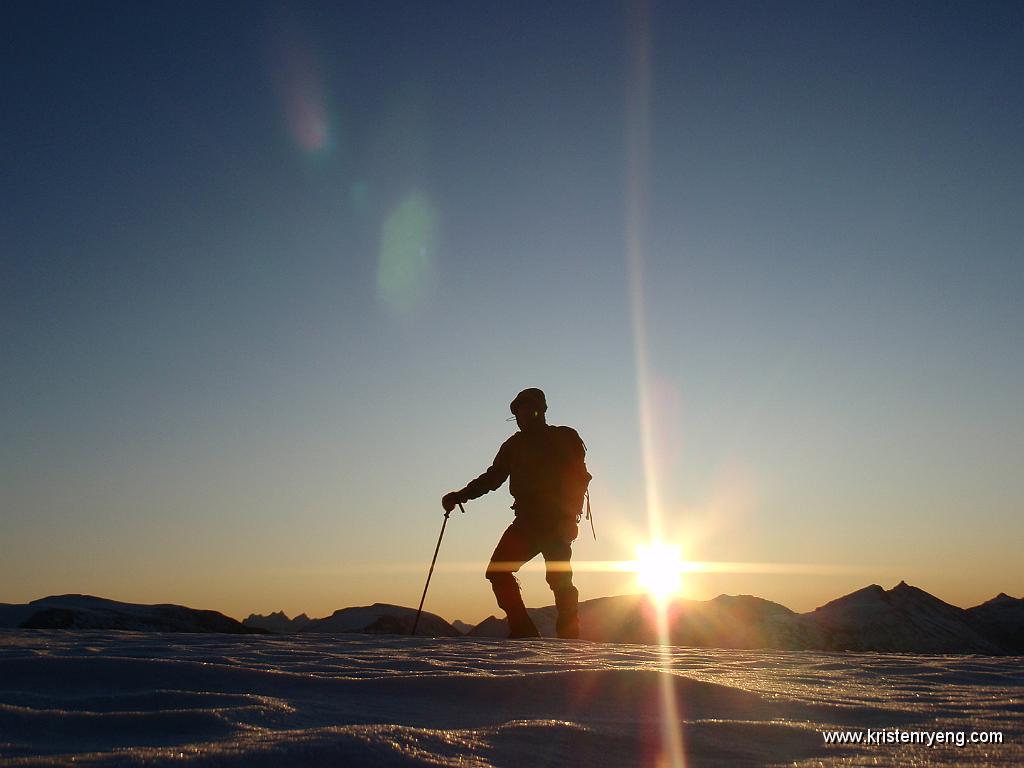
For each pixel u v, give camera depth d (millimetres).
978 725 2436
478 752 1943
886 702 2852
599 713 2559
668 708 2641
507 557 7410
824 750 2133
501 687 2805
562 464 7547
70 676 2824
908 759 2029
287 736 1903
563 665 3723
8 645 4395
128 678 2812
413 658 3932
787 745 2184
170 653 3949
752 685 3217
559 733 2166
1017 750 2139
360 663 3604
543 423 7742
